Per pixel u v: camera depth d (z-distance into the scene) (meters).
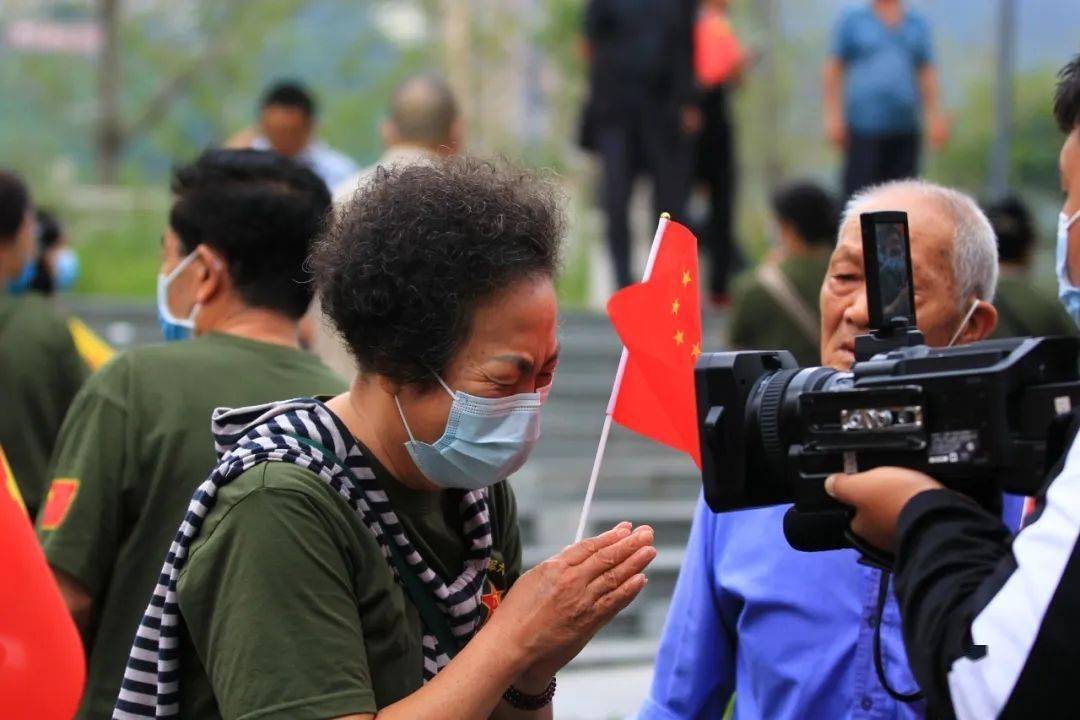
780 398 3.46
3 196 6.62
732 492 3.52
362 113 29.42
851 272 4.30
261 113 10.64
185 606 3.51
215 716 3.61
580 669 9.82
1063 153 3.74
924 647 3.01
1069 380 3.19
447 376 3.57
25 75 30.56
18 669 3.55
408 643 3.64
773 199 9.83
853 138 14.29
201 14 29.75
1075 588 2.86
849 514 3.30
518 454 3.62
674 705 4.48
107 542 4.73
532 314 3.57
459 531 3.89
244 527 3.46
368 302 3.55
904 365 3.23
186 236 5.04
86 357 7.76
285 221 4.95
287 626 3.41
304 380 4.91
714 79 15.08
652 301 4.12
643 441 12.14
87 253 21.14
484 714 3.48
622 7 13.40
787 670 4.20
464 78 27.27
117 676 4.68
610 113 13.48
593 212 19.31
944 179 29.56
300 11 29.92
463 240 3.52
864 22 14.34
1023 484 3.07
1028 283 8.28
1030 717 2.87
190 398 4.78
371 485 3.64
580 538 3.90
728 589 4.35
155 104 29.70
